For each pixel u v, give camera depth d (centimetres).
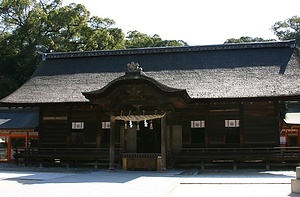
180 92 2070
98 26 5756
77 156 2483
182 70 2778
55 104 2623
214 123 2508
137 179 1683
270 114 2427
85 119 2688
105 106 2278
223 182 1532
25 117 3288
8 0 5434
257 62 2720
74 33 5500
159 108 2156
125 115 2211
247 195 1171
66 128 2708
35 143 3256
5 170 2327
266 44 2839
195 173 2078
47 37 5212
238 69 2680
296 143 3225
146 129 2659
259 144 2417
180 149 2452
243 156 2288
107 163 2538
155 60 2952
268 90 2375
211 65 2780
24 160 2733
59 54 3234
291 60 2673
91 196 1138
